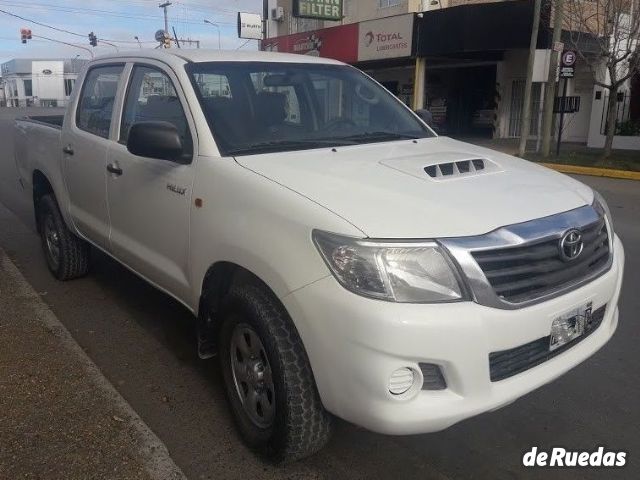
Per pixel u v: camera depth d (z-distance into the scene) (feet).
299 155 11.08
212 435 10.76
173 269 11.94
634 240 24.35
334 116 13.56
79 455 9.79
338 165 10.45
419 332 7.85
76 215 16.22
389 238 8.19
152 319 15.61
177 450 10.34
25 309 15.58
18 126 20.83
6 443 10.01
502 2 57.67
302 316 8.47
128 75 14.14
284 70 13.39
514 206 9.21
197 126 11.33
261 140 11.76
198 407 11.64
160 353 13.80
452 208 8.86
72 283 18.06
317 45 80.28
